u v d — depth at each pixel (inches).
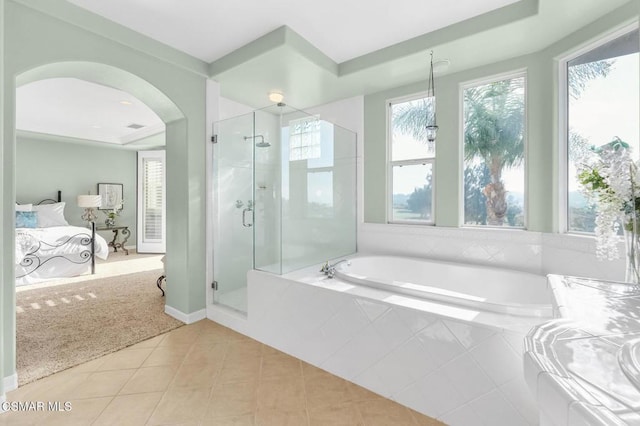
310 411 65.9
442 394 62.9
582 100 87.0
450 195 115.9
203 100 115.0
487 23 84.7
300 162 107.8
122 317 115.6
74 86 141.7
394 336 69.2
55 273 172.6
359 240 139.6
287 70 108.8
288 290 89.8
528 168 100.0
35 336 99.2
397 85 124.8
